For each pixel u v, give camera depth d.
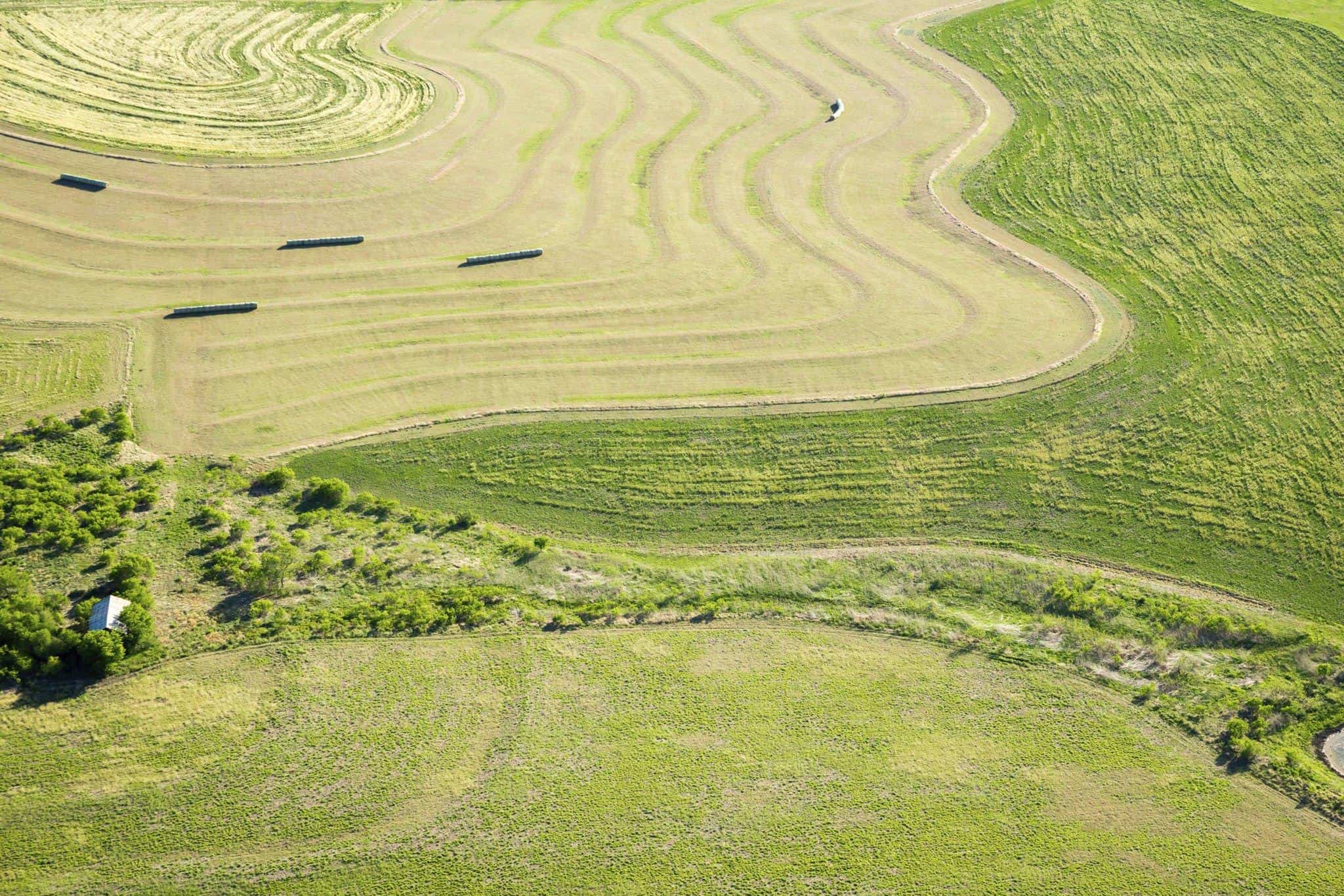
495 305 81.62
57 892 46.12
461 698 55.69
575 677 57.44
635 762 53.62
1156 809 53.34
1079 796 53.66
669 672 58.31
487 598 61.25
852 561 65.69
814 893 48.81
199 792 50.16
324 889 47.44
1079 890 49.78
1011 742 56.00
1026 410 75.69
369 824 49.88
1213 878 50.62
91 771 50.09
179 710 53.00
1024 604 64.00
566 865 49.09
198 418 70.50
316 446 69.94
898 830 51.56
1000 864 50.53
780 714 56.53
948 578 65.00
